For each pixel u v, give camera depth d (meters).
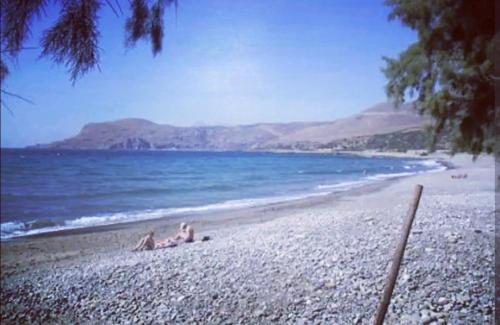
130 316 5.93
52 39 2.38
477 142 8.31
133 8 2.72
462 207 14.67
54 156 116.50
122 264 9.03
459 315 4.64
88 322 5.88
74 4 2.42
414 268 6.71
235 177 50.38
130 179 46.22
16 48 2.27
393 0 7.69
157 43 2.79
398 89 8.86
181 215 19.91
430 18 7.04
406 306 5.17
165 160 102.81
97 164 78.69
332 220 13.27
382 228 10.91
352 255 8.03
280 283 6.75
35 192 31.98
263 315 5.50
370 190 29.44
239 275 7.43
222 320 5.46
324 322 5.03
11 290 7.74
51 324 5.94
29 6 2.30
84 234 15.13
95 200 27.31
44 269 9.62
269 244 10.09
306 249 9.01
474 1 5.67
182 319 5.62
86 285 7.68
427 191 23.22
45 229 16.41
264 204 23.72
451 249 7.80
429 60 8.00
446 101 7.95
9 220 18.89
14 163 75.38
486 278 5.89
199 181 43.78
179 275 7.76
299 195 28.80
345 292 6.00
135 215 20.27
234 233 13.62
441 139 9.11
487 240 8.41
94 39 2.45
